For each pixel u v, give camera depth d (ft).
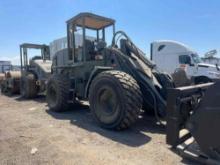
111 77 13.96
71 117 18.17
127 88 13.33
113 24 20.74
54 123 16.22
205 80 30.58
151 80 14.92
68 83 20.11
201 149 9.57
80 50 20.02
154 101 14.37
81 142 12.23
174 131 10.47
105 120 14.46
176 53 41.42
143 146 11.57
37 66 31.32
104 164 9.67
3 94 37.04
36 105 24.50
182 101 10.48
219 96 8.87
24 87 31.65
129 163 9.72
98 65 18.20
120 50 16.80
